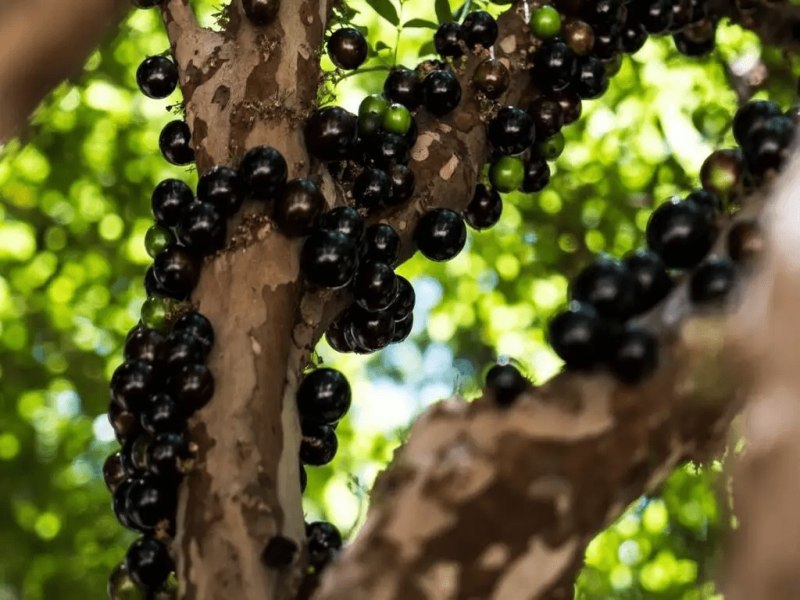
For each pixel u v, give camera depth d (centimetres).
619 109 572
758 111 192
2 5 104
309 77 255
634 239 581
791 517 121
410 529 165
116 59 618
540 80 288
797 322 129
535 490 163
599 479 164
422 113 281
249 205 236
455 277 664
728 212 189
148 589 215
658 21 299
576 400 165
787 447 124
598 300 165
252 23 255
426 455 172
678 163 559
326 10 268
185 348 216
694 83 519
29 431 646
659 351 164
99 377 652
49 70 108
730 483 162
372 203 255
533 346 630
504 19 299
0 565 632
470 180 277
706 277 164
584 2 286
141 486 211
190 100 258
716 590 176
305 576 201
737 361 157
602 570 548
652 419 163
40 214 648
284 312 230
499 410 169
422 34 566
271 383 221
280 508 208
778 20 326
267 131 246
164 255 234
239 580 195
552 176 594
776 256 136
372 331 262
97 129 644
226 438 211
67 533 635
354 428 702
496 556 163
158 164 650
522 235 618
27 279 649
